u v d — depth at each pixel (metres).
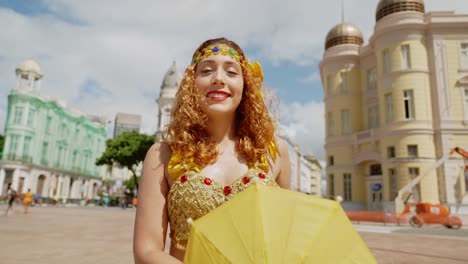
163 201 1.30
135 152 35.19
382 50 22.00
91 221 14.59
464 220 17.56
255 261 0.83
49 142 43.53
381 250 7.60
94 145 55.28
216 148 1.41
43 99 42.25
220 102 1.42
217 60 1.46
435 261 6.27
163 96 45.19
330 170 25.06
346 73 25.44
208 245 0.91
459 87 20.28
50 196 42.97
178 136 1.37
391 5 22.03
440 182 19.27
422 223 15.34
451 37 20.78
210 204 1.23
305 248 0.87
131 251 6.73
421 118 20.06
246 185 1.29
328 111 25.86
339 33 26.34
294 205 1.01
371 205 22.56
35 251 6.55
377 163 22.66
